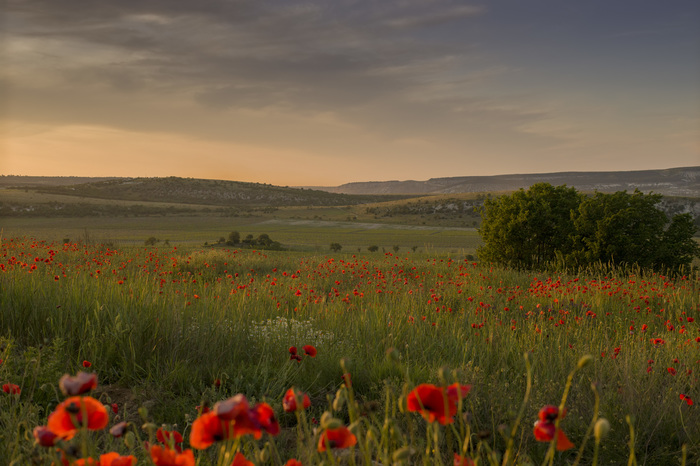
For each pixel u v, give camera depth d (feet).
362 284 41.22
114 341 16.05
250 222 570.05
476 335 21.36
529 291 35.50
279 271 52.75
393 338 19.63
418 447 6.40
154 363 15.23
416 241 367.66
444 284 39.11
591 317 25.04
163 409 12.44
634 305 31.27
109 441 9.16
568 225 56.95
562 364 16.06
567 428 12.34
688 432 11.74
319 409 13.30
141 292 21.56
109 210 646.74
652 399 13.33
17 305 18.29
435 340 20.52
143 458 8.87
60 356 14.52
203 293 26.03
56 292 19.99
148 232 424.46
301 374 15.33
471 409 11.66
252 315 23.07
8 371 12.44
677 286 37.40
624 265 53.16
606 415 12.66
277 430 4.18
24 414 9.86
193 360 16.05
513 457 9.78
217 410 3.97
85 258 43.55
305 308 26.81
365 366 16.71
